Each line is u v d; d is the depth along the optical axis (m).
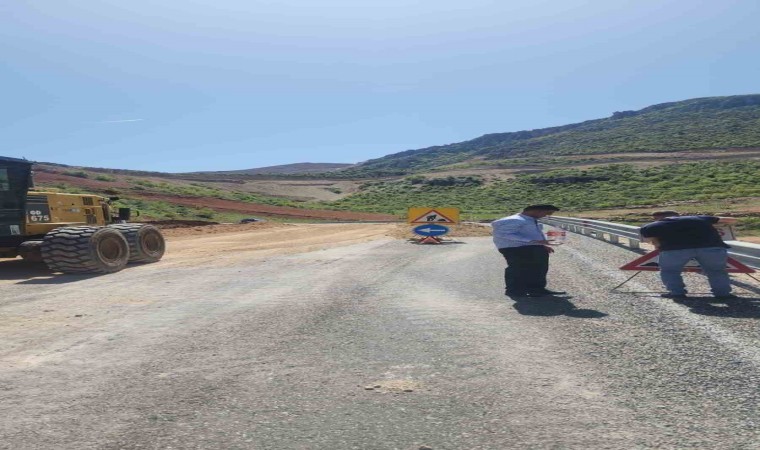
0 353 5.60
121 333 6.39
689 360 4.77
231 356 5.30
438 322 6.58
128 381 4.58
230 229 33.88
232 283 10.41
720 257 7.49
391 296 8.55
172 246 20.97
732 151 144.75
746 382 4.18
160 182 95.62
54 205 13.79
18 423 3.71
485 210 87.81
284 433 3.44
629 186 97.94
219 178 136.62
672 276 7.71
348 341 5.78
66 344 5.92
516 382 4.32
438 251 16.75
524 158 197.88
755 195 68.06
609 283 9.16
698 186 86.38
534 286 8.23
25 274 12.81
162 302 8.45
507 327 6.22
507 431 3.39
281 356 5.26
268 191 122.12
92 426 3.63
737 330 5.75
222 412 3.82
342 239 23.34
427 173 153.00
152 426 3.60
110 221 15.91
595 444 3.19
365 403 3.95
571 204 83.56
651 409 3.70
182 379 4.60
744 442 3.18
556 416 3.61
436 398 4.01
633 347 5.22
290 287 9.73
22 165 12.87
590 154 172.88
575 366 4.70
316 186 140.00
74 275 12.45
